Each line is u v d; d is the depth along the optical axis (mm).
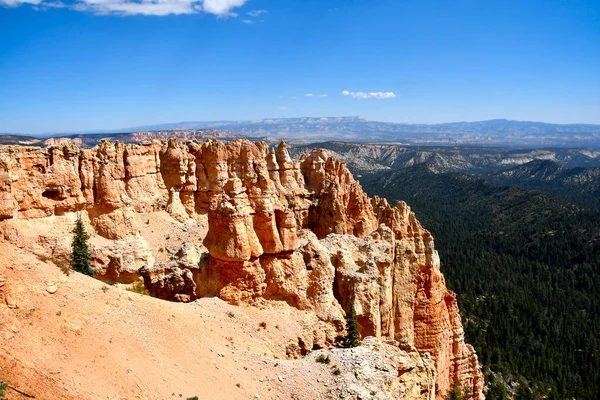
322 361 38031
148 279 50094
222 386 31359
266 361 36062
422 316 62812
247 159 81562
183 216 74562
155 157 74875
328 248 54719
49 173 57656
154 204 71938
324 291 47219
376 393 35750
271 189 47250
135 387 26750
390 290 57906
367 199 84750
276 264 45531
